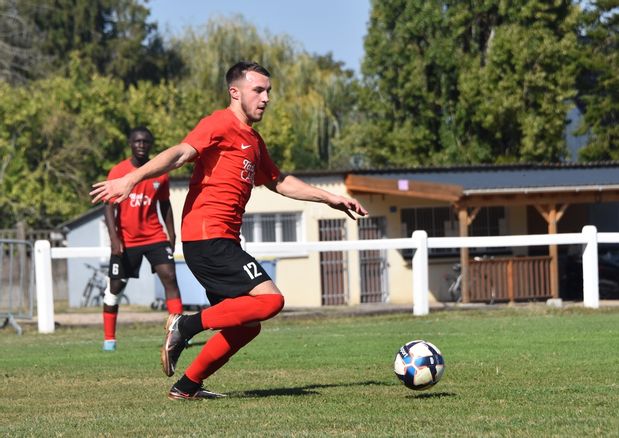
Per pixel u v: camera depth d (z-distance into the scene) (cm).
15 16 10131
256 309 1357
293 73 9194
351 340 2512
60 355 2291
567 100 7562
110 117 7925
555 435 1109
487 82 6956
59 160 7494
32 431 1195
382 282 5488
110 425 1230
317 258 5372
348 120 9469
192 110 8500
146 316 3803
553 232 4988
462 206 4894
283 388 1586
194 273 1389
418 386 1437
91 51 10700
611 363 1869
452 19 7125
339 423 1211
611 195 5059
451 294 5409
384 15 7512
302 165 8938
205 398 1471
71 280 6038
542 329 2700
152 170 1295
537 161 7044
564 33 7038
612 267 5169
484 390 1497
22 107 7350
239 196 1382
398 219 5459
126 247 2338
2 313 3172
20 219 7331
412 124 7569
